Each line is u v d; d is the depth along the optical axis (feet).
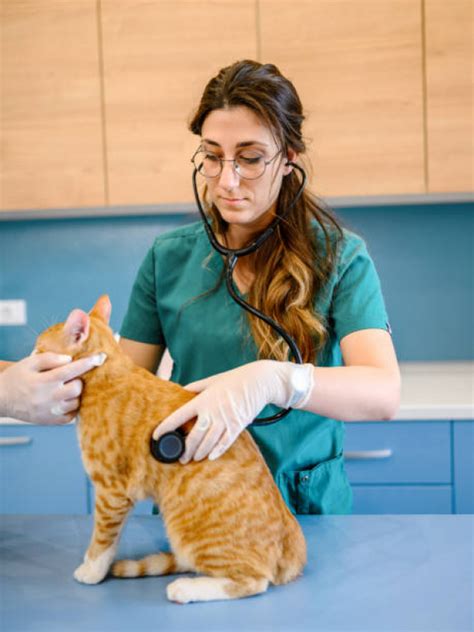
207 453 2.78
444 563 2.95
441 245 7.86
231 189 3.22
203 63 6.67
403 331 7.98
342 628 2.43
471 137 6.63
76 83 6.80
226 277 3.42
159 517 3.60
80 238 8.05
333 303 3.73
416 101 6.61
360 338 3.55
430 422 6.09
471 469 6.09
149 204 6.88
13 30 6.78
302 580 2.82
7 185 6.97
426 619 2.48
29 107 6.86
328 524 3.44
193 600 2.64
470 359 7.96
